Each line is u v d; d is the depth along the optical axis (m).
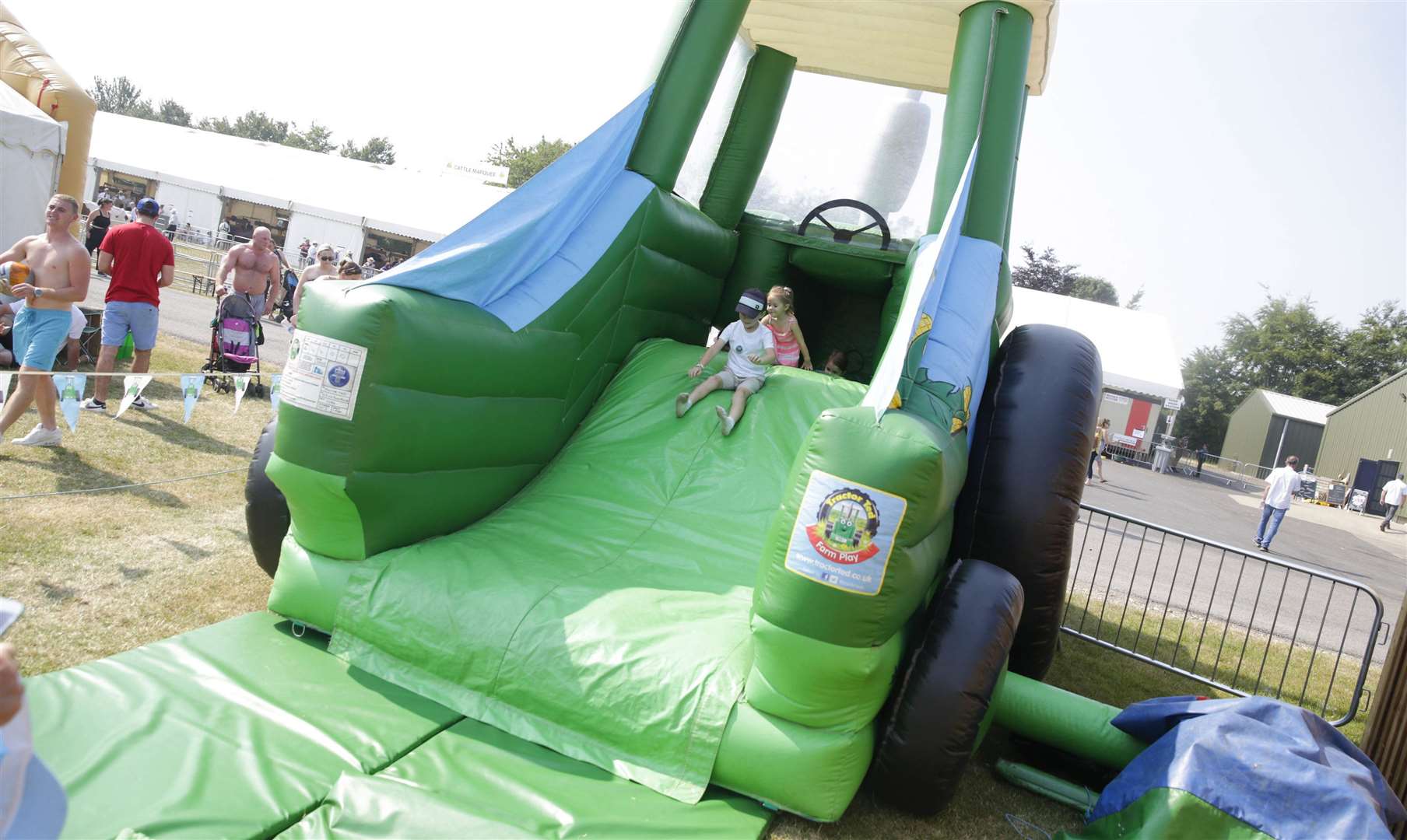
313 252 25.14
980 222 5.19
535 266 4.90
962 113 5.36
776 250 7.16
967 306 4.60
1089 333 25.83
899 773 3.50
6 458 6.09
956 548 4.66
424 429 4.10
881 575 3.21
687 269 6.37
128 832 2.64
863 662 3.28
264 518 4.46
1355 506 32.31
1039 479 4.48
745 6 5.71
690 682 3.53
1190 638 7.59
